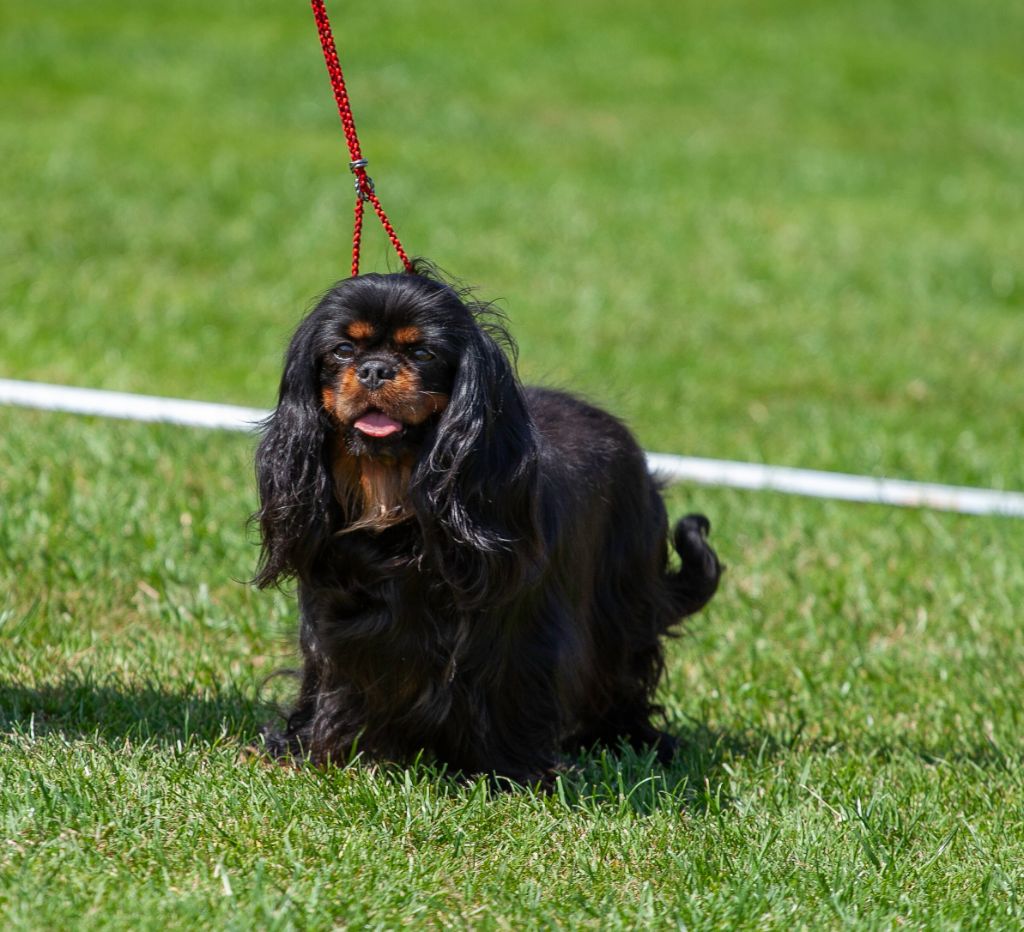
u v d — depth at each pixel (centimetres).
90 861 594
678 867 639
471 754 707
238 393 1478
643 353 1789
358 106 3078
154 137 2664
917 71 3862
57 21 3503
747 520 1193
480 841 650
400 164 2662
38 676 819
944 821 719
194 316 1755
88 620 911
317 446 655
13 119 2695
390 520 656
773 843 673
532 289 2047
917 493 1273
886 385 1725
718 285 2145
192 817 638
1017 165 3117
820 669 940
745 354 1834
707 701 888
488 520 649
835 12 4428
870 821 702
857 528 1214
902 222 2600
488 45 3725
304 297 1897
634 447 825
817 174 2892
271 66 3294
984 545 1180
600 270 2167
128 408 1288
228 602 954
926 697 902
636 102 3378
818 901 620
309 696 740
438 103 3173
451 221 2336
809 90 3616
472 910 590
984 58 4081
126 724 759
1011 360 1875
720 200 2645
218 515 1080
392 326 639
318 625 686
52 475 1112
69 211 2156
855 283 2206
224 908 562
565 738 834
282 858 614
